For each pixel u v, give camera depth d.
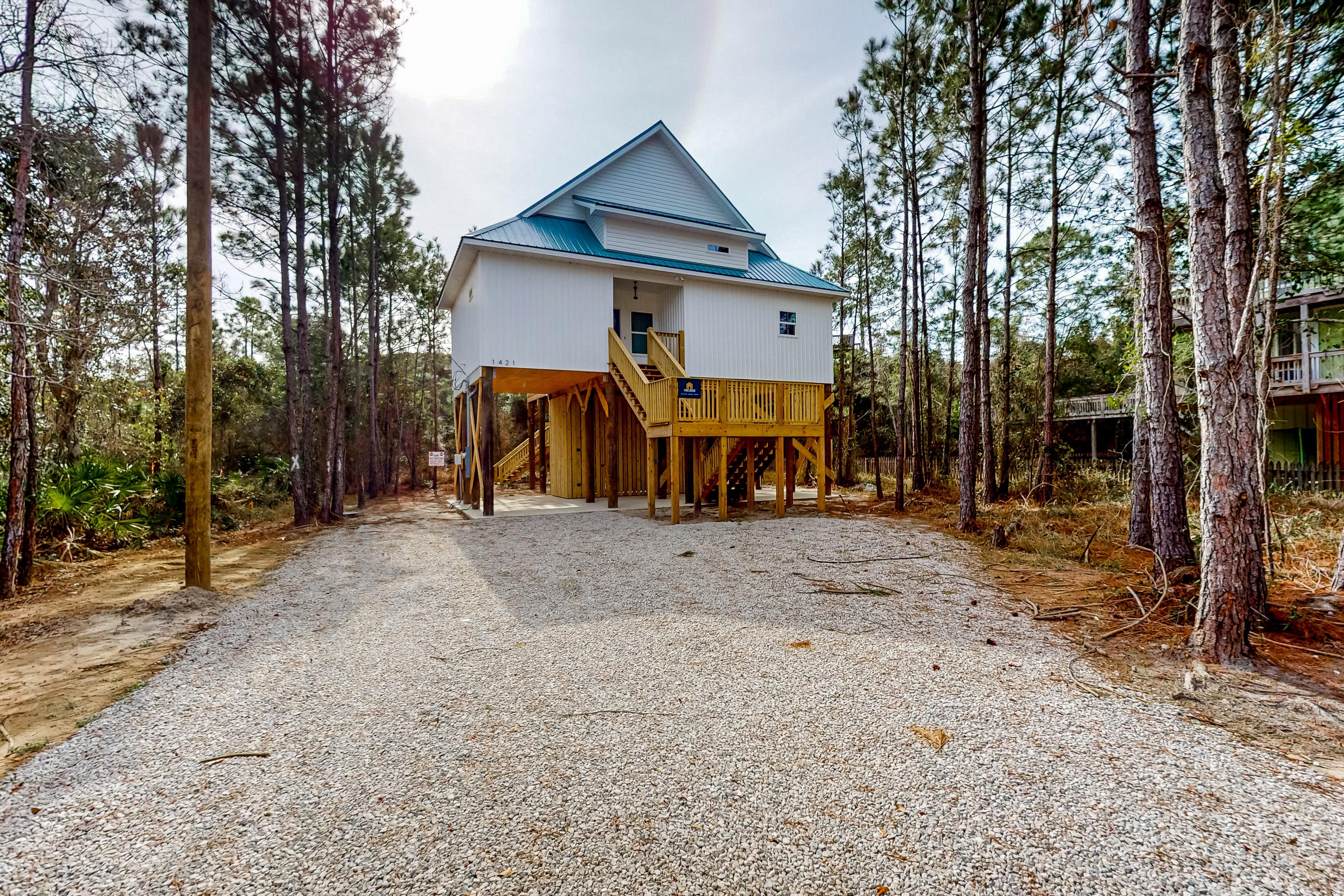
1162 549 6.16
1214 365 3.75
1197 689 3.28
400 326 27.00
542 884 1.86
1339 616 4.18
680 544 8.35
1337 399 13.34
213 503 11.91
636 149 15.01
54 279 6.35
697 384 10.49
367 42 11.80
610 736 2.87
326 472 12.48
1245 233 4.22
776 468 11.18
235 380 18.52
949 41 11.73
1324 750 2.64
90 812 2.31
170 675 3.75
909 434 20.94
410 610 5.24
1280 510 9.27
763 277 15.16
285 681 3.65
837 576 6.38
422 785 2.46
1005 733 2.86
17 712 3.25
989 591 5.69
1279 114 4.55
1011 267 13.55
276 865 1.98
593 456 14.75
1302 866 1.90
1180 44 4.10
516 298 12.38
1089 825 2.13
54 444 9.52
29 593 6.02
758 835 2.10
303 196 11.94
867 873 1.90
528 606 5.33
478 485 14.05
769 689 3.42
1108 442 18.97
